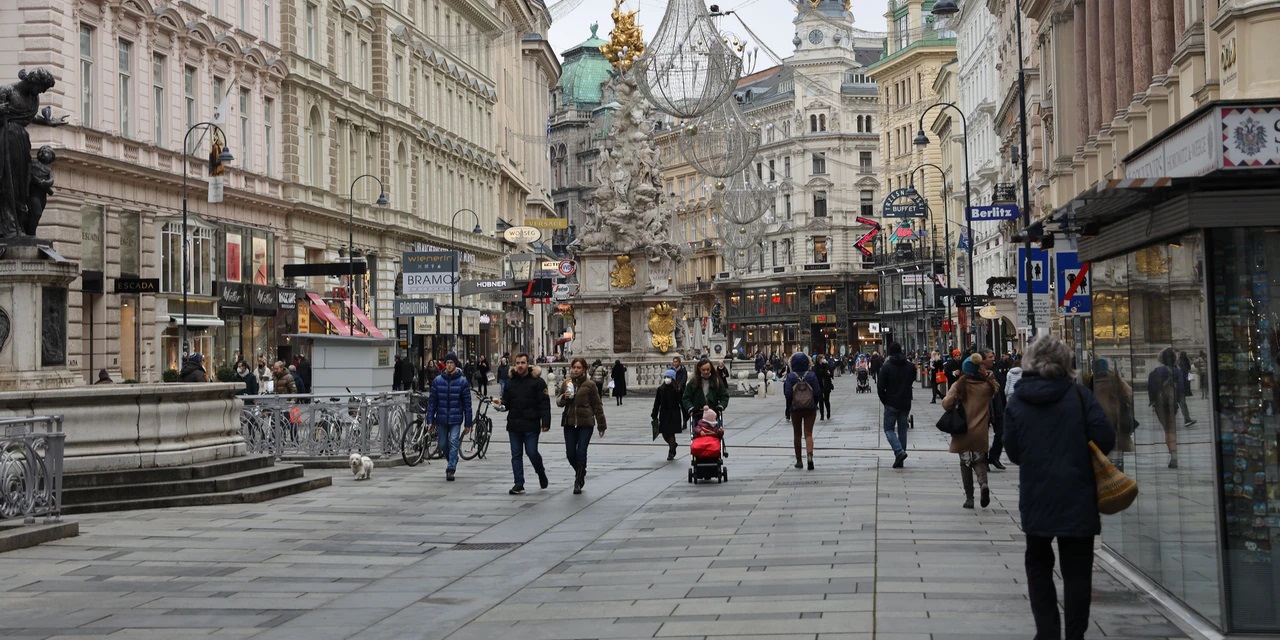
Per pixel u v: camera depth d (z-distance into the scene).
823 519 16.22
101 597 11.90
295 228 52.94
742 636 9.55
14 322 18.45
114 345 38.38
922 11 123.25
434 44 72.81
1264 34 19.75
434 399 23.09
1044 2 45.59
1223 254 9.04
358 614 11.08
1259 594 8.98
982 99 83.94
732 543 14.45
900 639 9.25
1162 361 10.36
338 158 59.06
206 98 45.19
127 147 39.06
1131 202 10.10
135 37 39.94
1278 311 9.01
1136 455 11.41
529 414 20.80
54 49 35.19
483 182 85.50
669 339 65.62
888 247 119.94
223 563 13.86
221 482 19.28
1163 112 27.34
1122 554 12.22
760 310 136.50
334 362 29.44
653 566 13.13
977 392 16.92
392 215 65.12
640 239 65.44
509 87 96.62
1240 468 9.03
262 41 49.97
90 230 37.41
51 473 15.74
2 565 13.67
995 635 9.33
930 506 17.41
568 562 13.75
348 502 19.52
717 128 57.06
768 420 43.00
